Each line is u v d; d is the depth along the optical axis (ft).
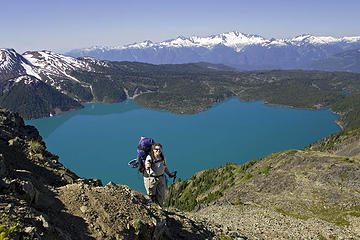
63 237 27.78
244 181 297.33
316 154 280.10
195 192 404.57
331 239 89.20
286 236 81.82
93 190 38.34
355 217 148.25
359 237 95.61
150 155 42.93
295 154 292.20
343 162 239.71
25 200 29.96
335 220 149.89
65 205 33.76
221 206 167.94
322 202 181.16
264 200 204.64
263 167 304.09
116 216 34.73
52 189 36.52
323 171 230.07
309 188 208.54
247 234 67.87
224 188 341.62
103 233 31.24
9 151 46.68
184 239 42.96
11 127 60.95
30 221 26.53
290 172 251.60
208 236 48.39
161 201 45.91
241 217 110.11
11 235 23.12
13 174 34.58
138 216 36.88
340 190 192.03
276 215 114.83
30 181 34.73
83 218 32.45
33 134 69.05
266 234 79.92
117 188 42.27
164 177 44.39
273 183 246.68
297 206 179.93
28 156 49.01
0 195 28.04
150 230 36.32
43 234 25.90
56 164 52.90
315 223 102.99
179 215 52.47
